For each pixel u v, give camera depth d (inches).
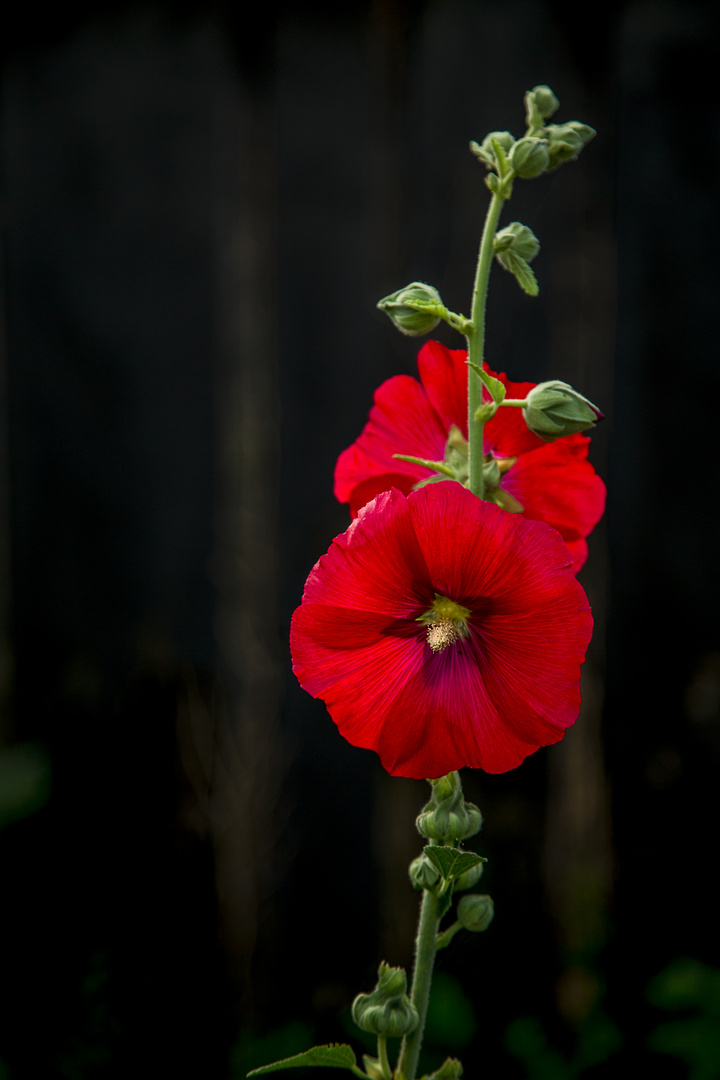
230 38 91.9
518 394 37.8
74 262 96.7
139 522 98.5
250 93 91.7
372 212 92.3
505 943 97.1
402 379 38.2
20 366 98.3
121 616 99.6
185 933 98.0
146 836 98.9
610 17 90.9
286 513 95.4
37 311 97.6
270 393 94.3
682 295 94.3
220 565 97.1
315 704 96.7
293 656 35.2
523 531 34.6
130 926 99.0
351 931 96.3
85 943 99.0
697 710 97.4
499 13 90.5
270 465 94.8
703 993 87.7
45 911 99.4
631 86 92.0
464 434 37.9
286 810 96.6
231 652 97.3
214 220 94.0
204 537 97.4
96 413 98.1
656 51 91.7
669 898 97.5
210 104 93.0
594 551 95.3
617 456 95.7
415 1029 36.4
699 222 93.7
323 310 93.5
